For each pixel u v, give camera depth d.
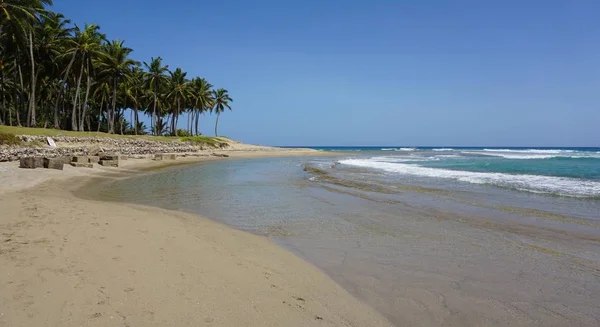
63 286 3.86
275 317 3.53
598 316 3.80
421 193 12.52
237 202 10.91
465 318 3.73
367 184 15.13
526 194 12.14
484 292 4.39
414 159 37.22
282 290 4.24
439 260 5.58
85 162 21.36
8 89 43.88
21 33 30.70
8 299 3.49
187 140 55.00
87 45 37.03
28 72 38.28
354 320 3.60
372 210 9.63
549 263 5.45
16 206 8.18
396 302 4.07
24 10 28.50
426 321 3.65
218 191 13.35
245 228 7.64
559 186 13.84
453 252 5.99
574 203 10.48
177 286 4.11
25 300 3.49
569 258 5.68
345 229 7.58
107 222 7.11
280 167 26.97
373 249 6.16
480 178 16.84
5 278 3.95
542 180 15.81
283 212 9.40
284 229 7.57
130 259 4.90
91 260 4.73
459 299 4.18
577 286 4.59
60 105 54.59
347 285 4.54
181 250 5.54
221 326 3.28
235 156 47.97
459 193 12.45
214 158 42.12
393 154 58.69
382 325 3.54
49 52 37.53
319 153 64.38
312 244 6.46
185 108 66.44
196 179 17.78
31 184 12.89
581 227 7.66
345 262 5.46
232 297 3.93
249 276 4.63
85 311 3.36
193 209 9.73
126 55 44.81
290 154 58.19
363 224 8.04
